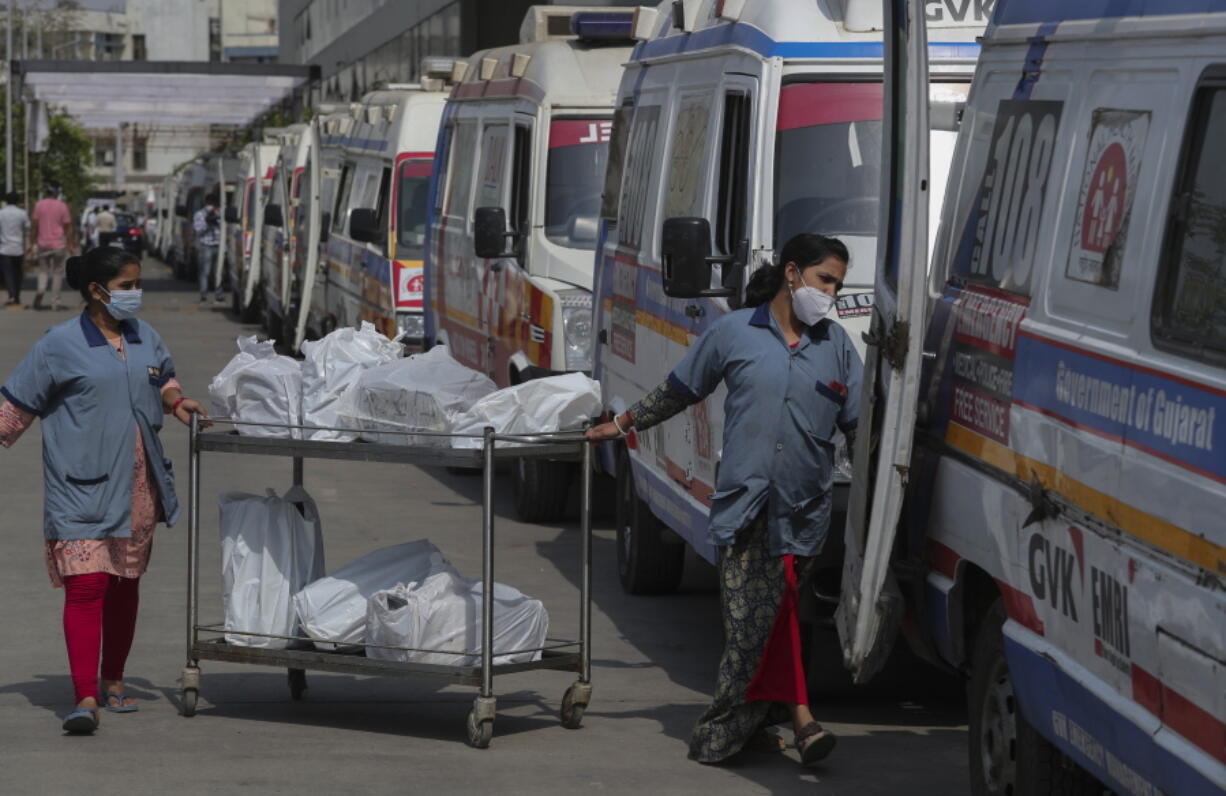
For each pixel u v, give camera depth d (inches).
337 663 289.0
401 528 497.7
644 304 381.7
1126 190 198.5
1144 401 184.1
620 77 512.7
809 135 308.7
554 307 489.1
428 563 303.9
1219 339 172.9
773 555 265.0
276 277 1082.7
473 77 614.9
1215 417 169.5
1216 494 167.3
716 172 333.7
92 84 1721.2
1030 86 232.7
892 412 233.6
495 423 287.9
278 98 1776.6
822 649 350.6
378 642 289.1
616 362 413.1
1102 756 191.9
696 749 276.7
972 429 231.0
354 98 1961.1
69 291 1636.3
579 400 291.9
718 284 323.6
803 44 311.1
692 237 308.7
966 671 244.2
